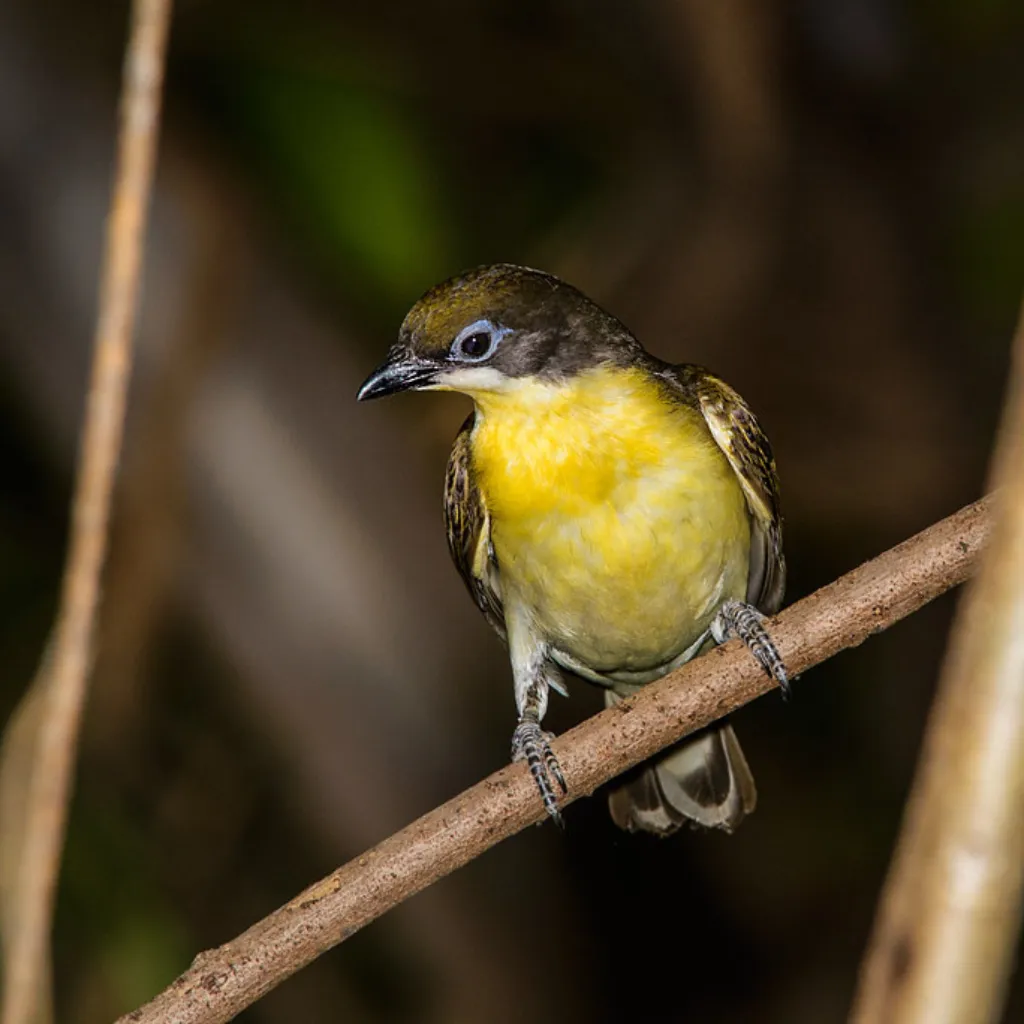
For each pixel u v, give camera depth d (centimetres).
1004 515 300
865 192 1644
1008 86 1659
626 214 1647
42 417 1055
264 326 1080
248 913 1408
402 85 1525
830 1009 1598
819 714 1697
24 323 1030
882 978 301
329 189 1365
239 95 1367
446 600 1121
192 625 1129
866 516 1634
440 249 1447
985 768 294
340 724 1096
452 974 1236
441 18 1552
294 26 1377
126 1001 1302
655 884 1645
